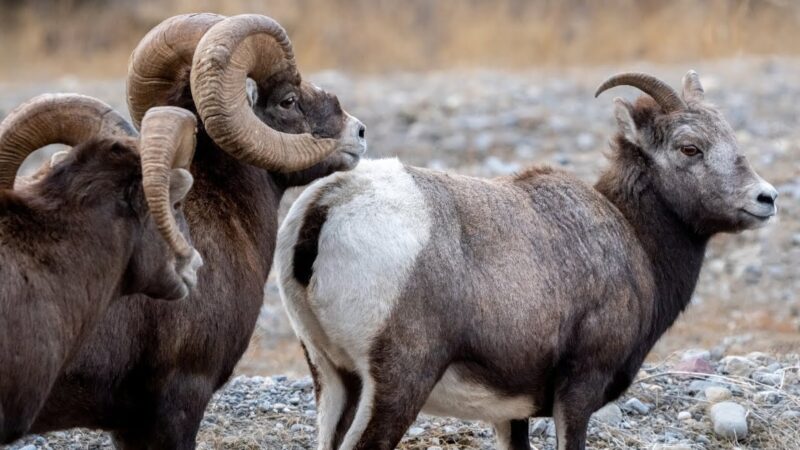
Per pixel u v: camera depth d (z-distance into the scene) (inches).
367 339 872.3
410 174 914.7
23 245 722.8
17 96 2694.4
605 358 971.3
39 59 3442.4
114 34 3663.9
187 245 721.0
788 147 2161.7
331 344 907.4
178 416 852.0
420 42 3383.4
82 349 812.0
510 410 965.2
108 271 751.7
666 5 3491.6
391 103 2506.2
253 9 3577.8
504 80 2861.7
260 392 1205.7
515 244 933.2
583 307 957.8
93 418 844.6
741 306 1644.9
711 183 1019.9
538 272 935.7
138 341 831.1
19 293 709.9
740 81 2733.8
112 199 752.3
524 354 929.5
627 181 1040.8
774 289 1691.7
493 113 2416.3
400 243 872.3
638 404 1160.2
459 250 900.0
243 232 901.2
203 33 890.1
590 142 2193.7
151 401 848.3
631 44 3297.2
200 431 1096.8
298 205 904.9
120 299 823.7
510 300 916.0
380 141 2210.9
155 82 911.7
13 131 784.9
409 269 871.7
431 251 882.8
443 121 2341.3
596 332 963.3
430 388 892.6
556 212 976.9
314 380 956.0
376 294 866.8
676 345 1498.5
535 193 985.5
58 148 2215.8
